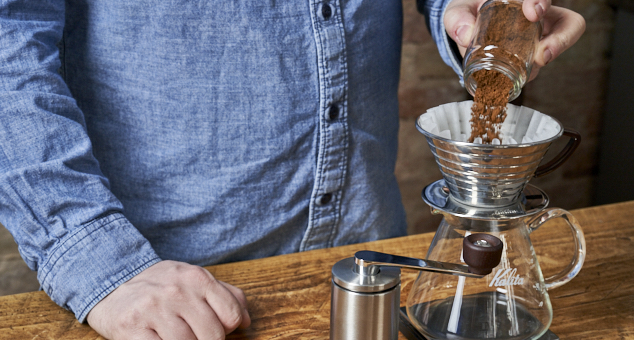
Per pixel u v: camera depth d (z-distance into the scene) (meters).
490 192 0.48
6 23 0.61
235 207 0.77
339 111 0.77
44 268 0.60
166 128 0.75
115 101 0.75
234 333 0.58
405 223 0.96
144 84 0.73
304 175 0.79
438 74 1.75
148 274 0.59
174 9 0.70
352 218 0.84
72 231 0.59
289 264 0.71
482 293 0.50
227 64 0.72
